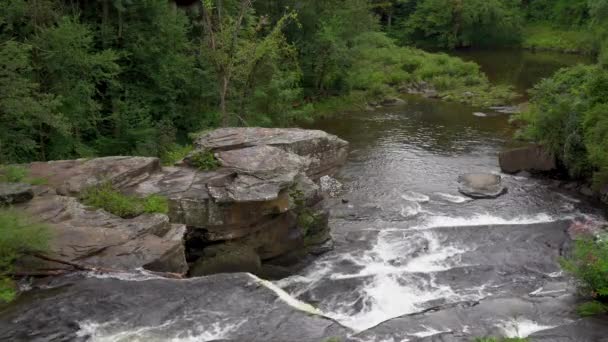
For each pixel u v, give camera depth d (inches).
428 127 1397.6
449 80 1875.0
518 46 2775.6
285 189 677.9
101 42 1060.5
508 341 431.5
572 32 2716.5
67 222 559.2
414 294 623.5
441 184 1000.9
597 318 476.7
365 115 1539.1
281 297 493.0
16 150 858.1
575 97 1016.2
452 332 454.3
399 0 2751.0
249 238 674.2
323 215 736.3
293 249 710.5
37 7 899.4
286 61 1485.0
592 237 621.6
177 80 1146.0
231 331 443.5
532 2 2974.9
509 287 634.8
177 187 665.0
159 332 438.6
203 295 487.5
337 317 578.9
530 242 756.6
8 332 427.2
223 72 1095.6
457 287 637.9
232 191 642.8
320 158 831.7
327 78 1649.9
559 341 435.8
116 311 459.2
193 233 655.8
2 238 474.0
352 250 739.4
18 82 761.6
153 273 515.5
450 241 762.8
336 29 1662.2
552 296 542.6
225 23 1154.7
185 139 1161.4
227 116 1160.8
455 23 2716.5
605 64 1177.4
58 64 891.4
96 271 506.0
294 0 1573.6
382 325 471.2
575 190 960.9
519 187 981.8
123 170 673.6
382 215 864.3
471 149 1209.4
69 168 671.8
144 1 1047.6
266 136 810.2
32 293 475.5
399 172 1064.2
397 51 2146.9
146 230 566.6
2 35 878.4
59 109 901.8
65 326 438.0
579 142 944.3
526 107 1503.4
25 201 579.8
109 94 1027.3
